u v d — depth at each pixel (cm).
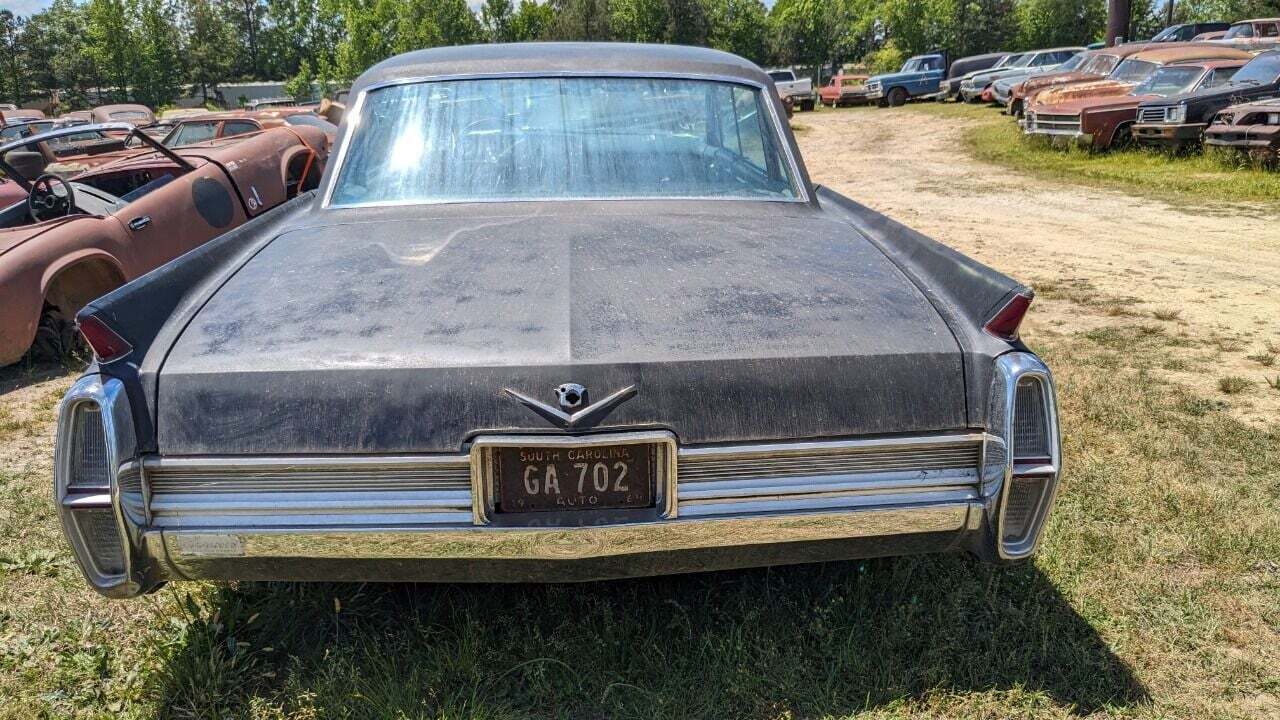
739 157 311
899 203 1180
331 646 248
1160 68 1571
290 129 784
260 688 232
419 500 199
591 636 244
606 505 205
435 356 203
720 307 223
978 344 212
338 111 847
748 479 204
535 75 318
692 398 200
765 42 7631
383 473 198
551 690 229
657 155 305
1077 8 7206
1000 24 7238
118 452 193
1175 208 1064
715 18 7394
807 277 241
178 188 642
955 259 237
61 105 9756
